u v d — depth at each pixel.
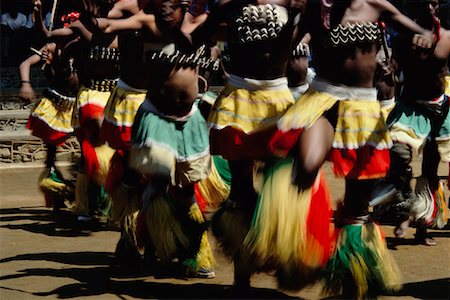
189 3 6.36
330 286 5.80
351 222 5.88
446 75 9.12
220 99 6.41
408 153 8.44
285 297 6.26
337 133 5.79
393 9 5.83
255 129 6.28
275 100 6.28
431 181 8.44
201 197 7.93
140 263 7.18
